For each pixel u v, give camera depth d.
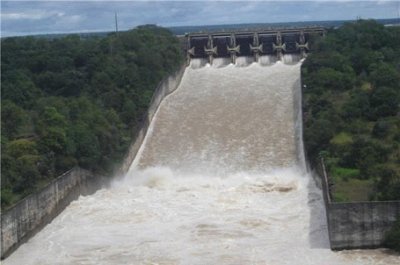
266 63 139.50
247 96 116.31
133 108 105.19
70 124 93.38
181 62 131.38
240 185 85.12
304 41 145.00
